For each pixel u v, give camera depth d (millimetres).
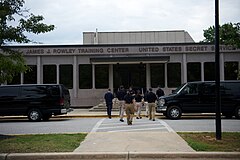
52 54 30312
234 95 19953
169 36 39688
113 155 9352
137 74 30406
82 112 26078
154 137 11953
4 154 9328
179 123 17547
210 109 20062
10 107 20234
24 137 12211
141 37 39625
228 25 12055
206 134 12492
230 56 29734
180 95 20250
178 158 9258
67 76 30484
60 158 9328
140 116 21266
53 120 20734
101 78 30484
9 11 11305
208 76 29859
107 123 17891
